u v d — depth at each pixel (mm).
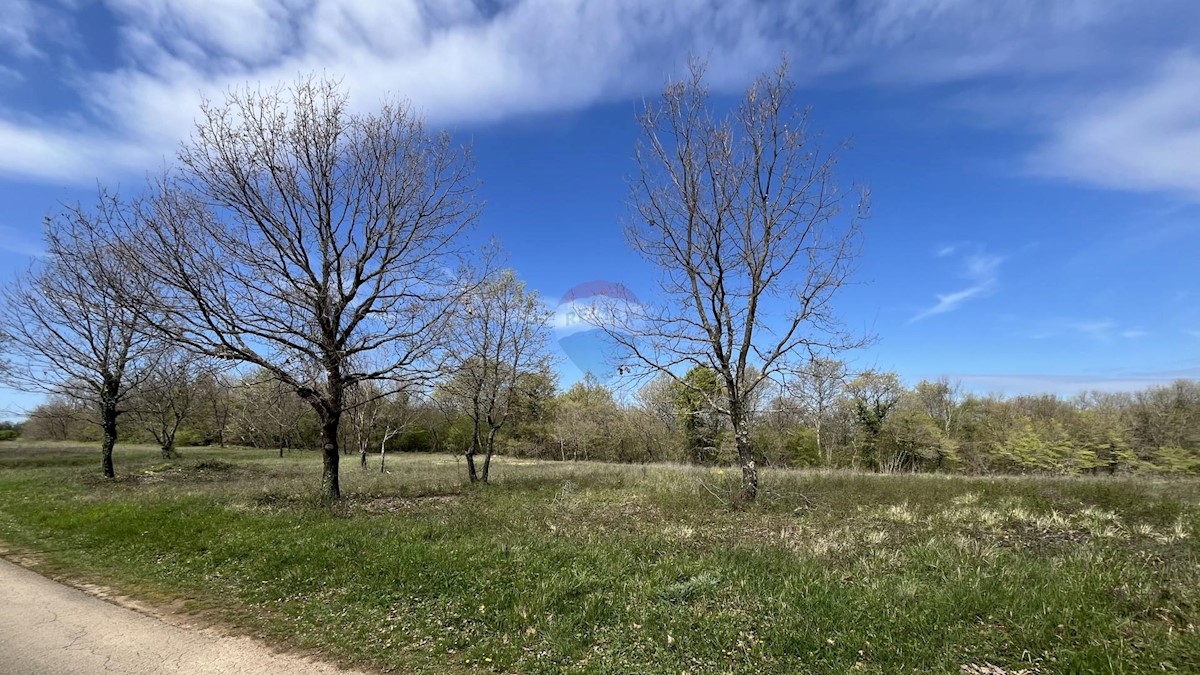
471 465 19484
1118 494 13219
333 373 13930
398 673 4781
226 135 13039
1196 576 6195
